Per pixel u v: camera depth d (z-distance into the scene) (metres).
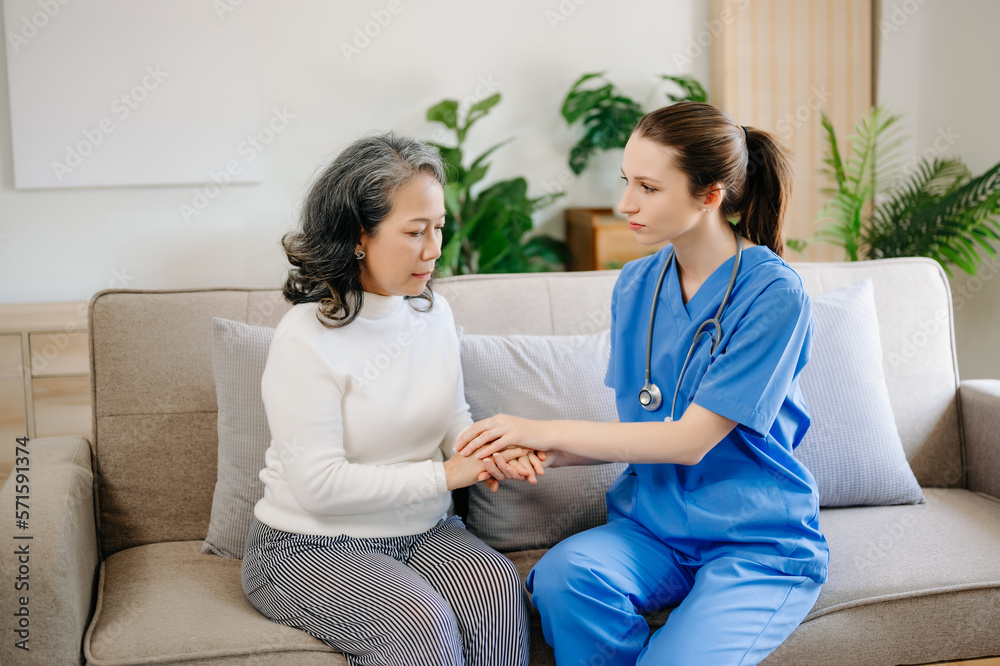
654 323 1.36
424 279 1.30
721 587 1.19
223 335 1.52
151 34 3.00
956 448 1.81
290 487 1.24
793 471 1.31
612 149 3.54
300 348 1.25
